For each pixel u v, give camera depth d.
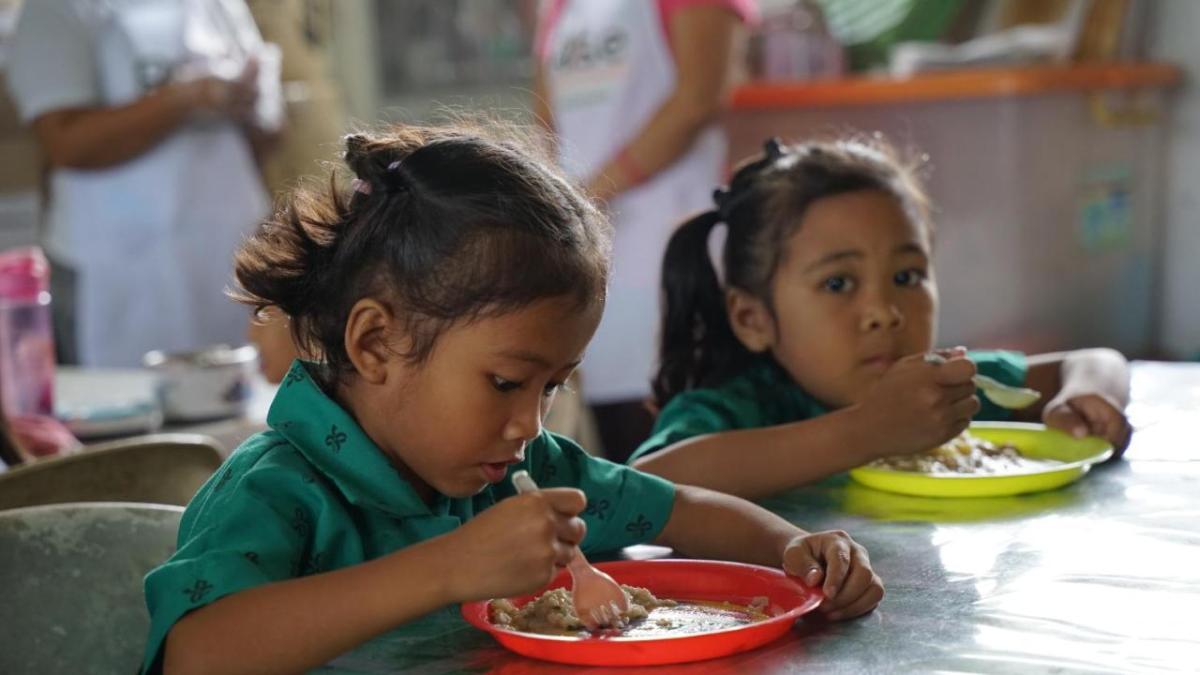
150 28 3.52
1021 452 1.89
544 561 1.12
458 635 1.26
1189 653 1.13
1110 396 1.97
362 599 1.13
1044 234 4.38
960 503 1.64
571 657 1.16
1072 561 1.38
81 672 1.45
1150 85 4.58
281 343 2.55
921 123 4.32
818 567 1.28
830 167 2.05
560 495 1.15
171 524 1.55
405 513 1.35
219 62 3.64
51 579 1.46
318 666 1.16
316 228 1.38
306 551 1.29
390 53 5.89
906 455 1.77
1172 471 1.74
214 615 1.16
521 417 1.29
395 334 1.30
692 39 3.11
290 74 4.20
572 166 3.12
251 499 1.27
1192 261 4.77
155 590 1.19
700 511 1.53
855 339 1.98
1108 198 4.56
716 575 1.36
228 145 3.65
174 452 1.88
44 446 2.32
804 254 2.00
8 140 4.72
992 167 4.27
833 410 2.05
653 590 1.37
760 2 5.19
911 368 1.69
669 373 2.18
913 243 2.02
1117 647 1.14
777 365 2.09
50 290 3.68
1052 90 4.28
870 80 4.35
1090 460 1.71
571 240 1.29
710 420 1.93
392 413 1.33
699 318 2.14
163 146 3.55
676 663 1.15
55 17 3.46
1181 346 4.79
